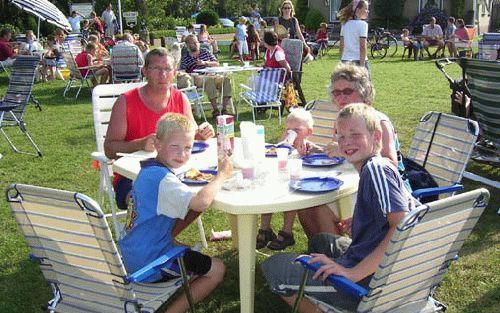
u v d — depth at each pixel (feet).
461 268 11.52
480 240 12.75
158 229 8.03
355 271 6.89
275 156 10.57
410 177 10.25
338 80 9.87
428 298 7.52
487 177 16.94
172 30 101.04
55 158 21.02
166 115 8.33
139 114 11.46
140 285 7.98
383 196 6.91
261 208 7.80
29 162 20.52
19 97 21.24
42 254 7.40
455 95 16.53
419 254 6.64
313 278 7.05
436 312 7.41
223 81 27.84
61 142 23.58
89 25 65.82
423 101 30.60
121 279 6.86
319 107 13.82
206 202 7.87
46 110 31.32
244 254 8.64
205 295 8.62
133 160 10.26
